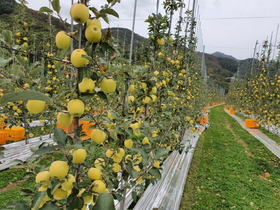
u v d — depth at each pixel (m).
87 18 1.11
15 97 0.57
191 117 6.12
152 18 2.87
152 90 2.32
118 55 1.49
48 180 1.01
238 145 7.57
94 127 1.43
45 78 5.21
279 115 8.55
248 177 4.57
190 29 5.36
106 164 1.70
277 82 9.01
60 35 1.14
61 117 1.16
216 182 4.24
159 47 2.98
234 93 20.89
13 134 5.63
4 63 1.03
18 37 4.62
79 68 1.13
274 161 5.82
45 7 1.12
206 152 6.49
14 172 3.91
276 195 3.81
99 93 1.26
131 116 1.89
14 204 1.04
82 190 1.14
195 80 8.17
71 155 1.07
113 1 1.28
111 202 1.02
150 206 2.82
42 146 1.08
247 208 3.34
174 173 4.02
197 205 3.35
